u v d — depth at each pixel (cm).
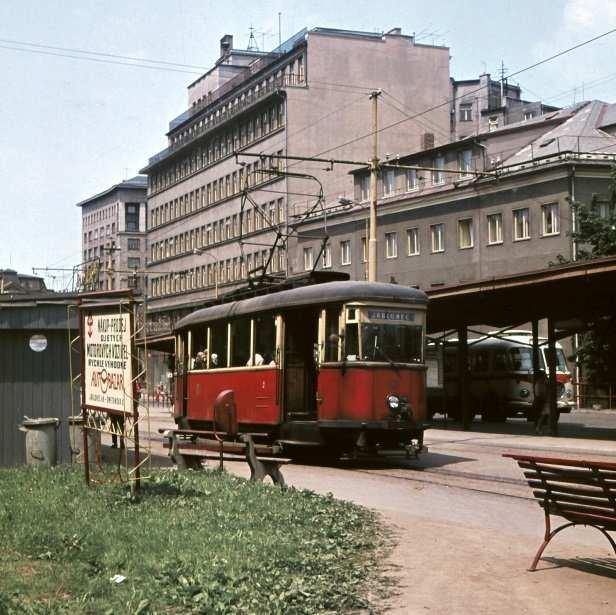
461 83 10162
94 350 1234
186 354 2644
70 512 1055
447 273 5981
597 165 5225
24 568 803
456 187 5891
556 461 867
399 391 1986
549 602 759
